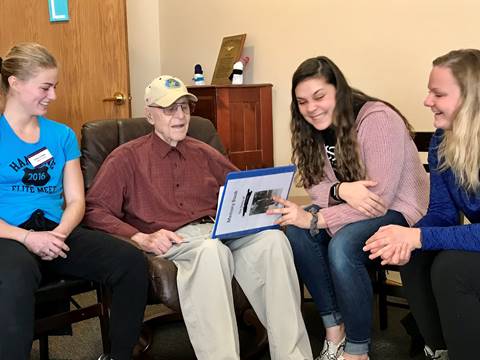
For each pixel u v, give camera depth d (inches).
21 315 64.9
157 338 95.0
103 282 73.5
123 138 94.2
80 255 73.9
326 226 77.3
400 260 67.6
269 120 132.8
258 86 129.5
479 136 64.7
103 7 131.7
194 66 154.9
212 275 70.6
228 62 136.3
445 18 101.9
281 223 78.0
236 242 79.4
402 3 107.6
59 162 80.2
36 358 89.0
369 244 69.6
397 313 102.0
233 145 125.8
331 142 80.7
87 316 77.0
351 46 116.9
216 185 89.7
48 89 75.9
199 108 125.6
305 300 103.3
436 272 64.7
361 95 80.6
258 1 134.4
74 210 79.1
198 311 70.8
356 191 76.0
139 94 163.8
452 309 63.7
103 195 83.4
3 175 75.6
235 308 77.4
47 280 74.4
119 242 75.0
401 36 108.5
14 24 133.3
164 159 86.6
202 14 150.3
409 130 81.1
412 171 80.0
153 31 165.3
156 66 166.7
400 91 110.0
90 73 133.6
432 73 68.2
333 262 73.6
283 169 74.8
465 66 65.0
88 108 134.7
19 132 77.0
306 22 124.6
